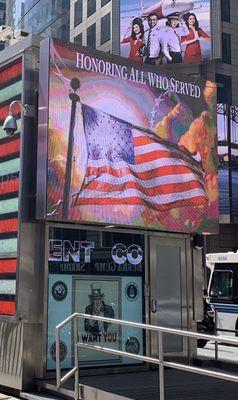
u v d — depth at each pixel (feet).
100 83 28.19
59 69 26.58
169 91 31.48
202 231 31.96
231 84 150.82
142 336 29.55
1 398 25.02
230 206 138.62
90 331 27.68
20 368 25.32
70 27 177.58
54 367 26.14
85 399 22.85
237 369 30.66
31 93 27.35
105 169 27.81
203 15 147.74
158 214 29.86
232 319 58.44
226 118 141.69
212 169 33.14
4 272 26.81
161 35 148.56
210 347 47.34
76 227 27.58
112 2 154.20
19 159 26.89
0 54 29.68
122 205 28.30
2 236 27.43
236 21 154.40
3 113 28.78
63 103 26.53
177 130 31.58
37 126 26.99
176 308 31.09
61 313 26.76
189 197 31.58
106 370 27.73
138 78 30.04
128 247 29.68
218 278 60.95
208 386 24.68
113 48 152.56
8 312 26.16
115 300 28.84
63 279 27.02
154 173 30.01
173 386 24.62
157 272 30.60
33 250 26.35
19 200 26.35
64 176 26.14
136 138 29.43
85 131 27.20
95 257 28.35
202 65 148.97
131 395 22.39
